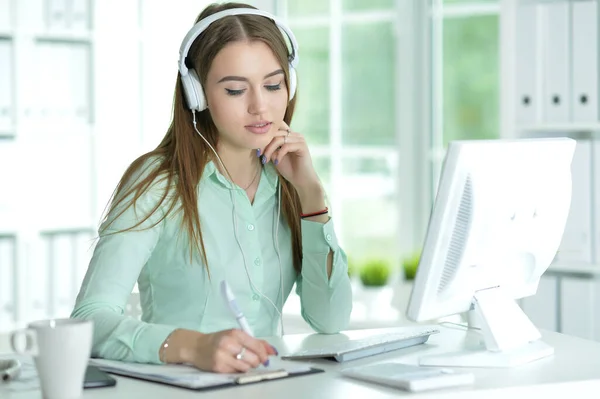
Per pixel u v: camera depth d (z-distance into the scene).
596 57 3.75
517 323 1.98
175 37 4.69
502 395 1.68
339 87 5.04
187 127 2.30
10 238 4.21
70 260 4.35
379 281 4.48
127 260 2.14
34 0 4.25
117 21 4.48
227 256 2.31
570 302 3.83
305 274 2.40
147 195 2.22
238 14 2.23
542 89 3.86
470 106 4.83
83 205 4.39
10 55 4.17
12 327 4.20
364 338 2.13
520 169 1.92
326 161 5.09
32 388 1.70
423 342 2.14
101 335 1.95
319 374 1.81
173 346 1.86
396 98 4.94
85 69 4.36
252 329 2.37
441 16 4.87
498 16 4.71
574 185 3.78
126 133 4.54
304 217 2.39
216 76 2.21
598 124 3.71
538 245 2.04
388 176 4.98
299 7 5.08
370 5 4.96
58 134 4.30
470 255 1.88
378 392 1.65
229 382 1.71
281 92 2.28
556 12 3.82
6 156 4.17
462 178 1.83
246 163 2.38
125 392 1.66
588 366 1.88
